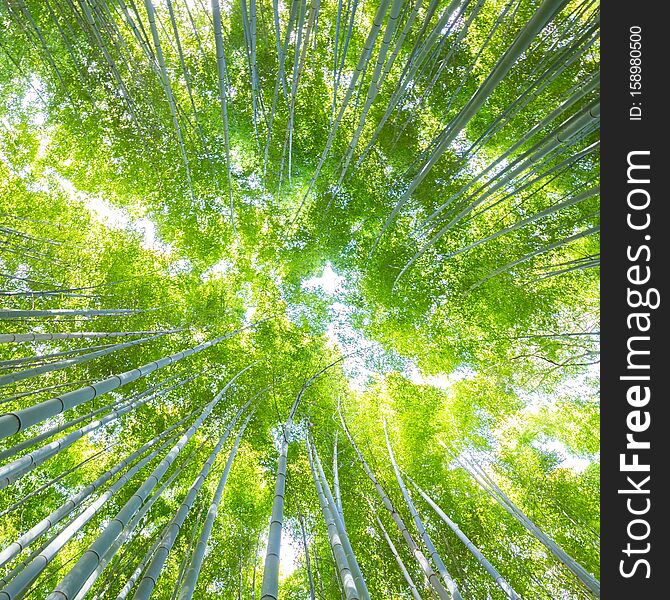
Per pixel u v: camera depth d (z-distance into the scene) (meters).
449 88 10.95
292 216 11.49
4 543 8.52
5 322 9.12
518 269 10.41
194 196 11.27
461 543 9.28
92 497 9.25
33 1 10.34
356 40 11.53
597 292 10.20
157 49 6.12
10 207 10.52
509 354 10.79
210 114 11.44
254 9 5.48
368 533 9.39
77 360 6.11
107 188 11.16
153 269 11.00
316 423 10.70
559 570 8.99
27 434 9.59
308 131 11.32
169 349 10.52
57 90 10.89
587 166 9.97
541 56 10.49
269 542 4.07
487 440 10.98
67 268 10.45
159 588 8.43
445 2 10.91
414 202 10.89
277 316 11.42
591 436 10.56
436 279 10.83
